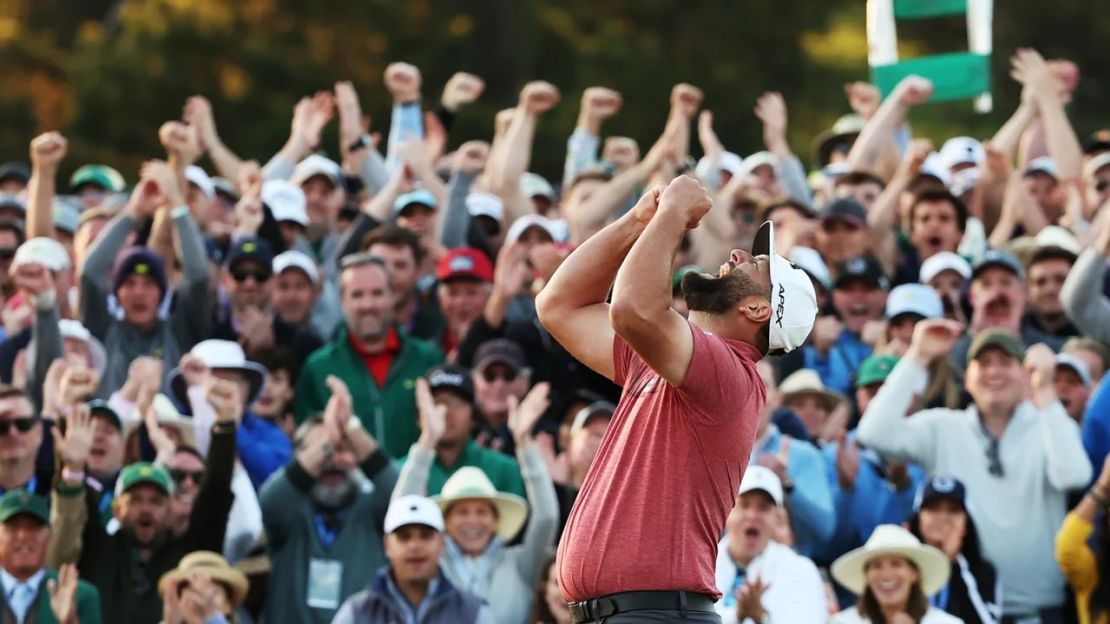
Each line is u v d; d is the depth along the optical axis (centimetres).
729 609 3709
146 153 10662
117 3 12131
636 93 11281
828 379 4588
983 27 5653
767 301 2634
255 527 4031
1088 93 11944
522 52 11444
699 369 2550
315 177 5316
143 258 4672
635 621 2547
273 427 4322
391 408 4438
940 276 4778
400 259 4759
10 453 4019
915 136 10844
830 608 3859
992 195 5400
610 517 2578
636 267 2533
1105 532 3919
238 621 3900
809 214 5047
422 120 6003
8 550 3800
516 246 4578
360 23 11150
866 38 11631
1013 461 4056
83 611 3803
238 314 4631
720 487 2586
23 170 6091
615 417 2644
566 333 2720
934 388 4266
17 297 4944
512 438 4366
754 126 11375
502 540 4016
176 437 4166
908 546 3791
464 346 4556
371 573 4003
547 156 10800
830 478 4097
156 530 3934
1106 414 4112
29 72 11169
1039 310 4734
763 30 11719
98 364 4578
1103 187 5553
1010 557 4022
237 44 10800
